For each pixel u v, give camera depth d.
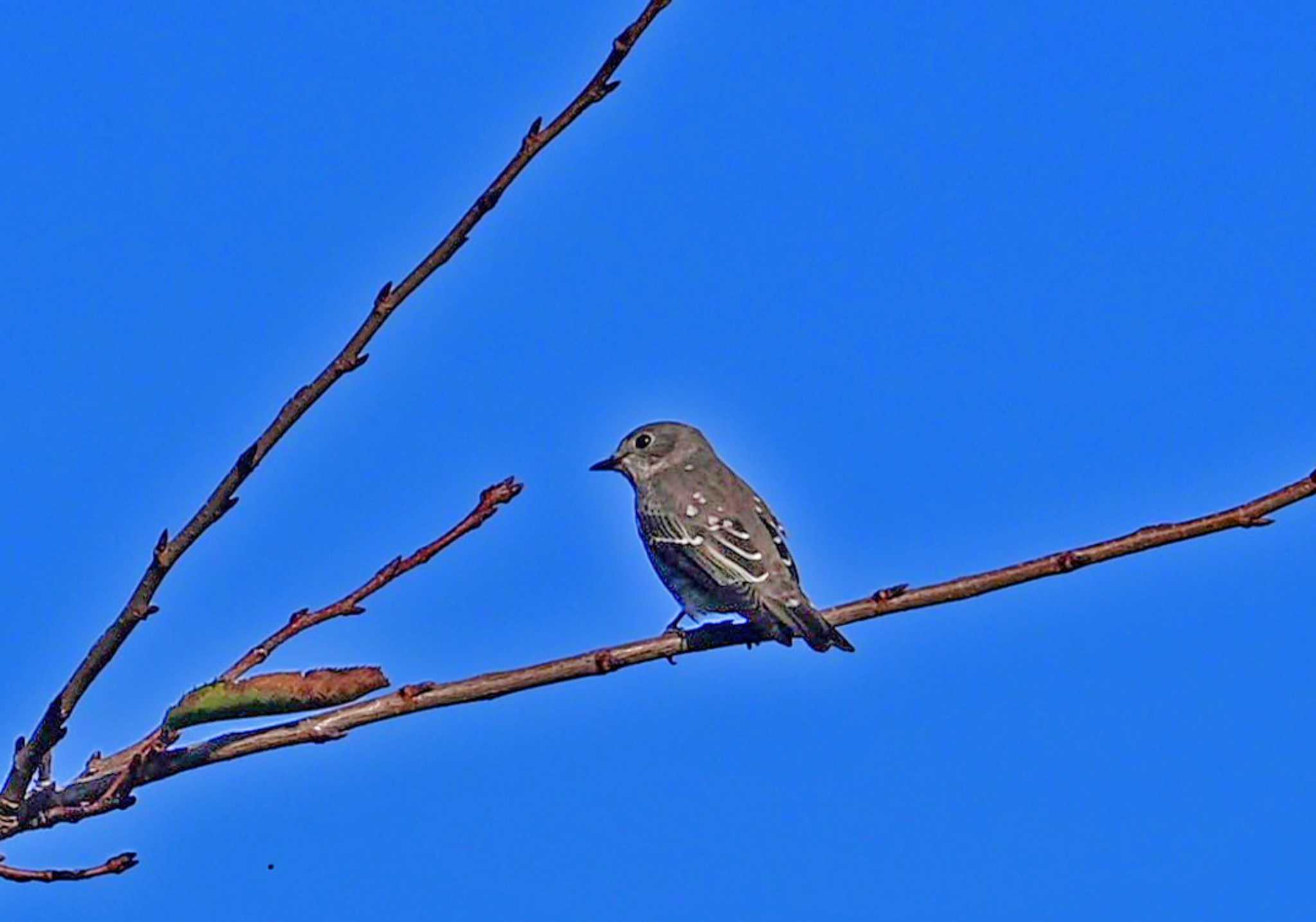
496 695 9.66
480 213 7.29
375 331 7.45
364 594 8.66
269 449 7.51
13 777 8.23
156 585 7.77
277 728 9.13
